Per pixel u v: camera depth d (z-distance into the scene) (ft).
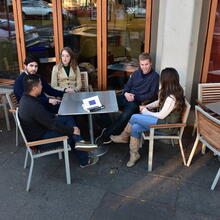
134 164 10.32
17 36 14.39
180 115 9.71
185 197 8.70
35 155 8.84
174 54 11.28
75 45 13.83
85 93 11.45
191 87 12.36
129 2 12.25
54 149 9.12
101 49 13.32
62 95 11.93
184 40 10.94
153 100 11.66
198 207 8.29
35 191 9.05
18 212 8.20
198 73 12.13
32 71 10.87
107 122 12.38
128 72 13.61
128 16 12.51
